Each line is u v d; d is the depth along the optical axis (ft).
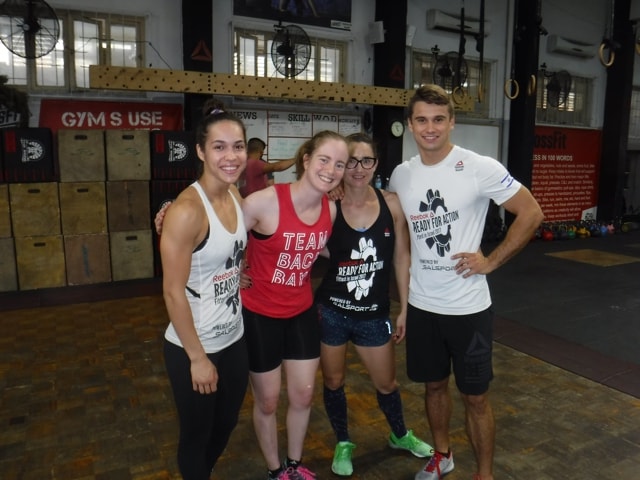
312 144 5.49
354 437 7.87
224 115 4.90
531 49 26.94
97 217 16.90
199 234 4.72
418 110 5.79
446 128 5.79
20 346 11.49
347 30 23.47
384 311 6.61
